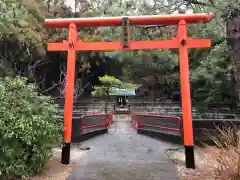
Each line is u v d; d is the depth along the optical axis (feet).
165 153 23.86
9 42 38.65
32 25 36.83
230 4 23.03
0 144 14.30
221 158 14.88
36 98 18.29
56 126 18.58
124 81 75.36
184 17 20.02
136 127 38.70
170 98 72.08
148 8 29.55
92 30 49.01
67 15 50.88
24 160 15.61
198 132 27.43
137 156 22.67
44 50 41.88
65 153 20.11
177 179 16.67
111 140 30.07
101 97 70.44
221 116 34.83
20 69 41.50
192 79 41.81
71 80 20.54
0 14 31.14
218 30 32.45
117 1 37.83
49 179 16.44
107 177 16.94
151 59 46.91
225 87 37.40
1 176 14.67
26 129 15.20
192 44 20.13
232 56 25.89
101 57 59.36
